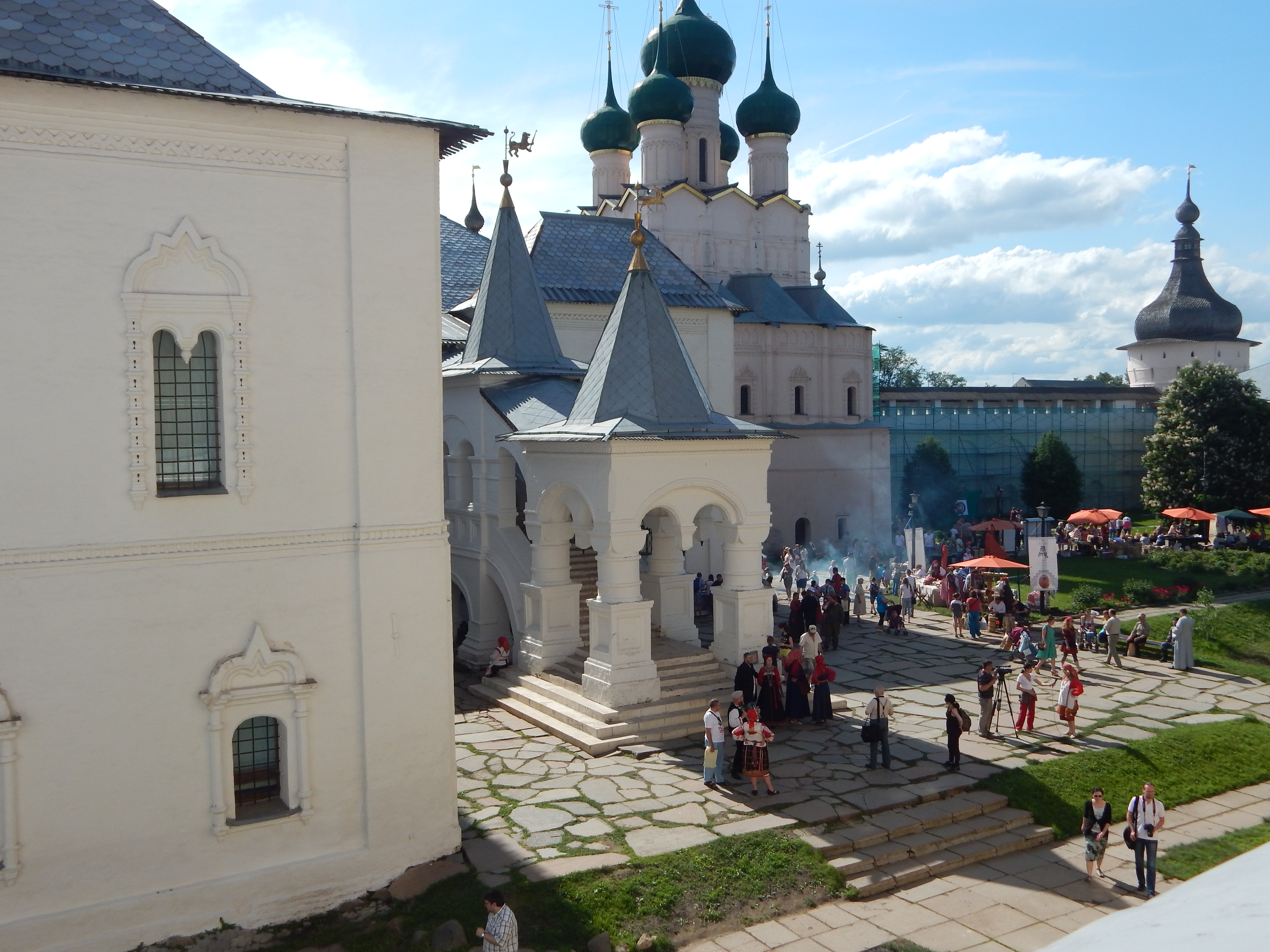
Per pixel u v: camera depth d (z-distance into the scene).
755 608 22.66
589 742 19.83
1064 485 60.69
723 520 22.91
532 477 23.61
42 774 12.26
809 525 51.91
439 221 14.80
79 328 12.38
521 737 20.98
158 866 13.01
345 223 14.11
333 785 14.23
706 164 59.78
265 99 13.28
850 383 56.00
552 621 23.69
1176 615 33.16
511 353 27.64
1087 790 18.83
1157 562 42.94
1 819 11.99
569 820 16.36
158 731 12.98
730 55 59.56
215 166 13.14
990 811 17.53
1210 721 22.89
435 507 14.89
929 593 36.09
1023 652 27.28
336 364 14.14
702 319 36.38
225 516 13.40
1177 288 82.88
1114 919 3.88
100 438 12.55
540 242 35.19
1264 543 47.38
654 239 37.53
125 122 12.53
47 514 12.25
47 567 12.25
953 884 15.37
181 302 13.00
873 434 53.06
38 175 12.08
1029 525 44.62
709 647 23.80
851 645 30.17
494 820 16.42
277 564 13.79
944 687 25.27
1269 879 3.63
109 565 12.62
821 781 18.22
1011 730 21.81
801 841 15.67
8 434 11.99
